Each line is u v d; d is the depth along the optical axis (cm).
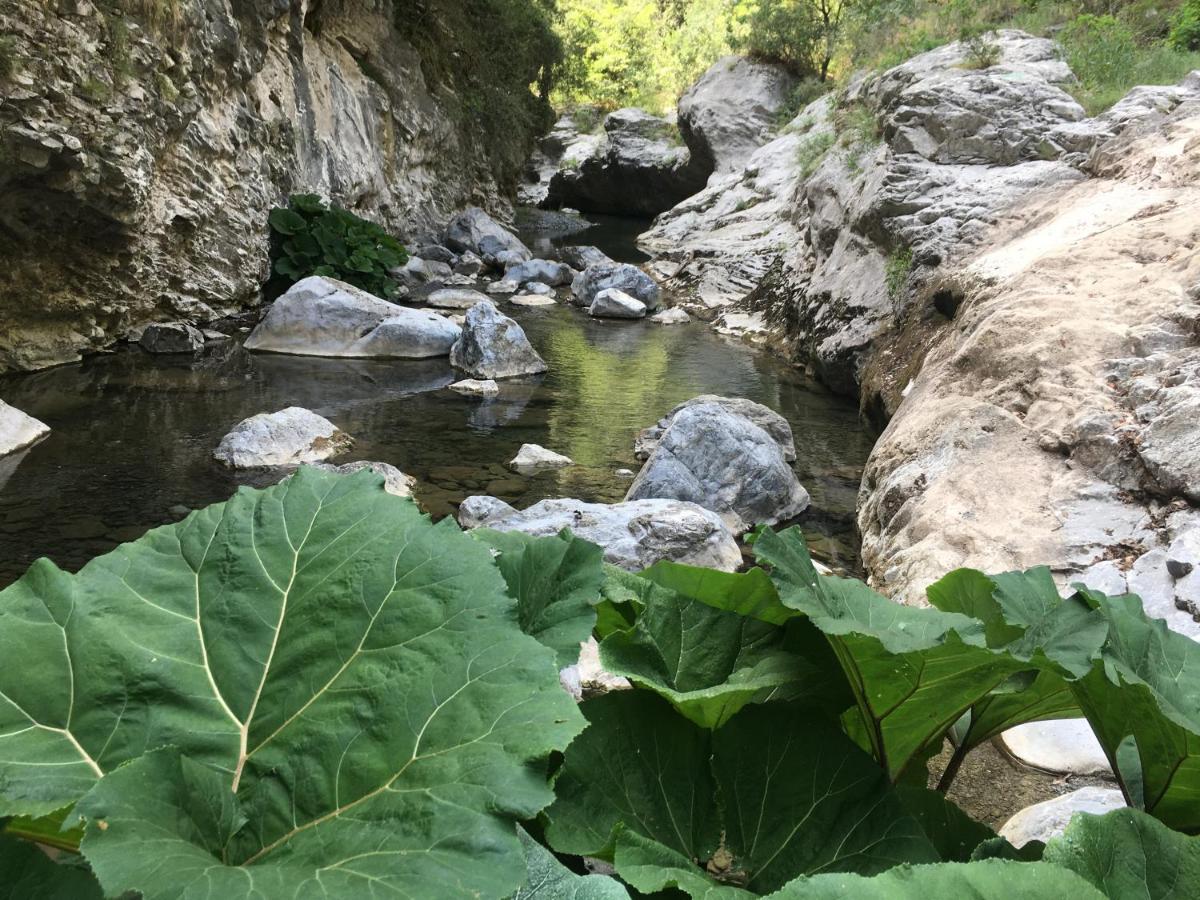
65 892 76
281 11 1395
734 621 154
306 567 113
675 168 2884
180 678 103
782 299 1434
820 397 1067
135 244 1022
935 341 871
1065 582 445
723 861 129
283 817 90
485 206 2428
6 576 504
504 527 554
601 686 366
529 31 2652
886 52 1725
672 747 137
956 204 1034
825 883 92
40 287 957
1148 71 1212
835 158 1502
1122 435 521
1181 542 430
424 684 98
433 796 86
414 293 1573
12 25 838
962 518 504
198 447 745
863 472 778
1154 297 638
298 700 100
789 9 2539
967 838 149
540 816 121
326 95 1664
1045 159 1059
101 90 928
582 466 755
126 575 112
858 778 135
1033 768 312
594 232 2683
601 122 4072
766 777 135
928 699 144
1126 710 140
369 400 934
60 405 839
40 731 97
